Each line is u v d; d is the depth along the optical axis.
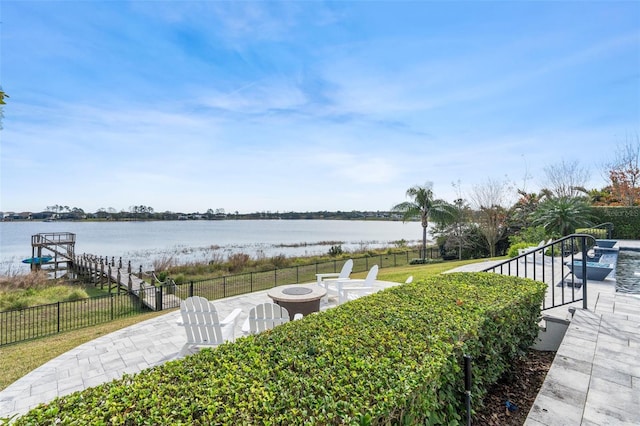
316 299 6.22
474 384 2.41
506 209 20.30
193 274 16.50
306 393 1.53
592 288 5.68
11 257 26.36
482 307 2.83
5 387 4.22
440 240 22.44
